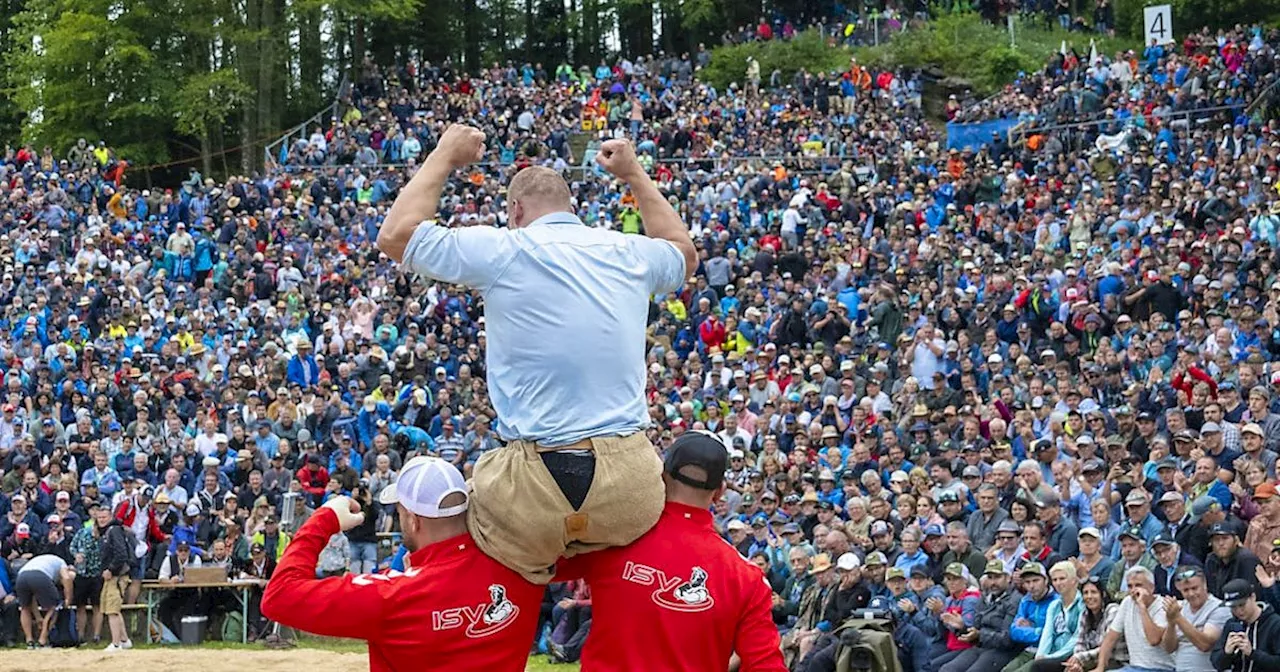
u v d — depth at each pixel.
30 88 46.53
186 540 17.98
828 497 16.55
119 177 34.56
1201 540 12.59
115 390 21.72
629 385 4.96
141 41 46.25
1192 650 11.16
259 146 45.84
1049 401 17.73
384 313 25.33
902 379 20.25
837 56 50.47
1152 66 38.00
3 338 24.30
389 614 5.07
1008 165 30.56
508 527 4.93
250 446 19.52
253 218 30.45
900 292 23.86
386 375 21.98
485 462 5.06
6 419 20.56
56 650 14.67
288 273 27.47
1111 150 30.36
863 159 36.25
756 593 5.34
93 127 46.75
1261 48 33.97
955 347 20.45
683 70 48.72
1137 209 24.72
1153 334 18.38
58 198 30.89
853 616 13.45
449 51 57.09
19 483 19.12
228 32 45.19
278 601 5.11
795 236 28.09
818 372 20.20
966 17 51.47
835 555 14.45
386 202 34.00
